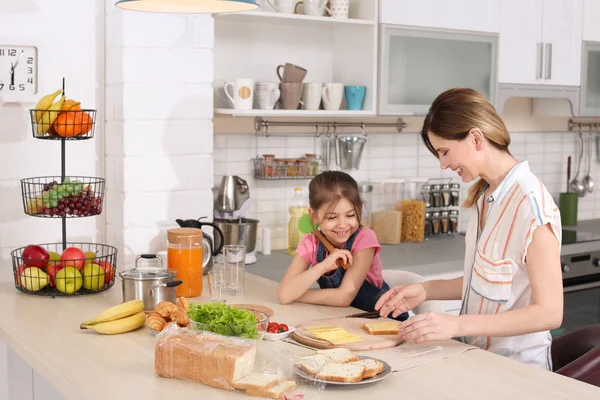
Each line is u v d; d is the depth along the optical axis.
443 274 3.29
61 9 2.75
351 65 3.41
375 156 3.81
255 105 3.11
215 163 3.34
